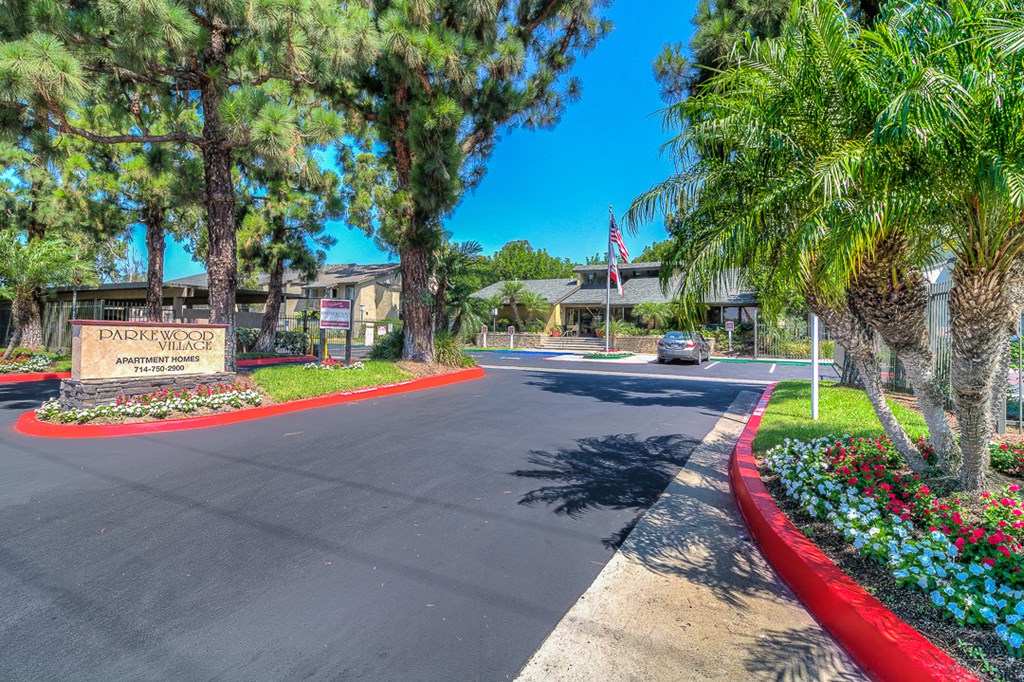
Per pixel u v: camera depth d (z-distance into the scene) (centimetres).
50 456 581
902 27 320
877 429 638
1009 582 270
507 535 390
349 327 1242
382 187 1552
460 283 1939
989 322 325
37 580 310
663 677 237
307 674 232
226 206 986
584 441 698
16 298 1517
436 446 652
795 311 2664
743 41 389
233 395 857
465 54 1107
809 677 239
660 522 423
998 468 460
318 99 1266
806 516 387
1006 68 269
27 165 1498
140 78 910
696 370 1889
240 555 347
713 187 378
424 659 244
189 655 243
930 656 226
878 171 284
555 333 3488
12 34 723
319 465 559
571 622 279
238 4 791
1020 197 242
